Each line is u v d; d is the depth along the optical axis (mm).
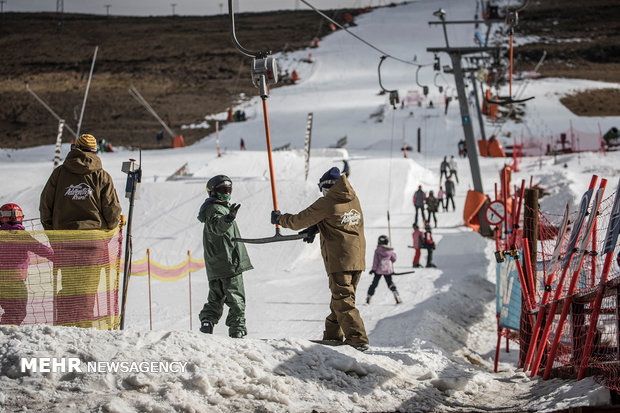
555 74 78875
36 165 40906
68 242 6270
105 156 46844
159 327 12312
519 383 7297
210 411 4766
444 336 11938
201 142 60656
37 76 89000
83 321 6273
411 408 5605
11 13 135375
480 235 25500
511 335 12180
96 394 4703
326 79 82062
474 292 16547
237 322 6570
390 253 14641
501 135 55406
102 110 74500
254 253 22031
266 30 113625
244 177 30844
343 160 33938
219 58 96125
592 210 6379
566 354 8078
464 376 6992
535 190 9789
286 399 5098
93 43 106875
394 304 14547
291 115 66250
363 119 61438
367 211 30188
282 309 14367
